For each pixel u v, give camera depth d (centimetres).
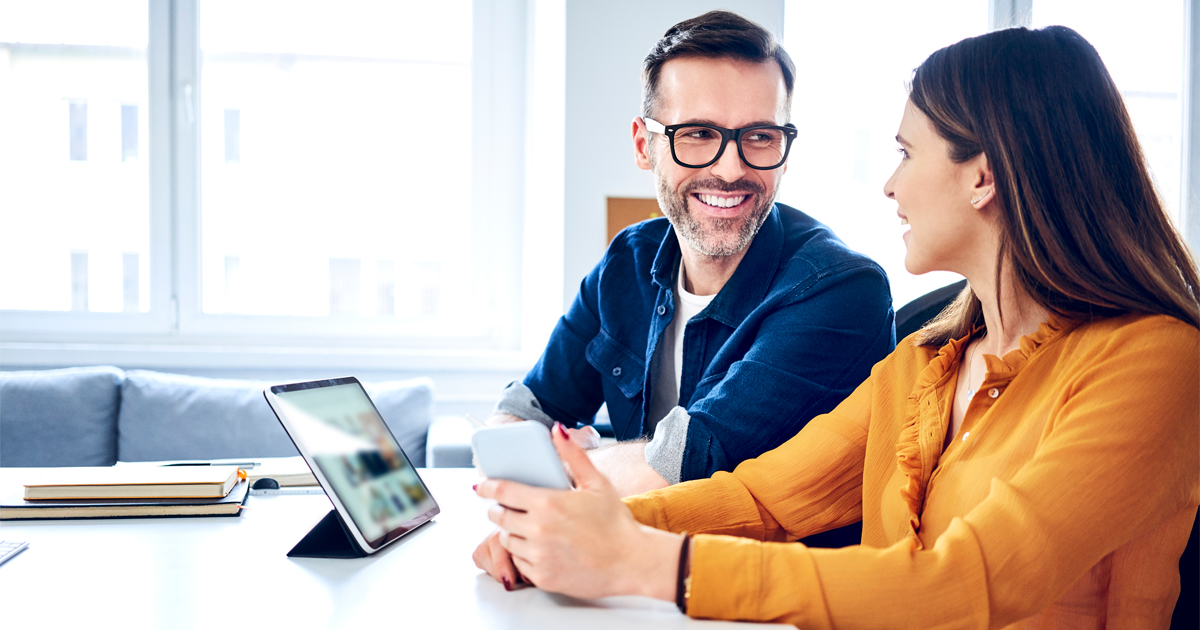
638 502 83
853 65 261
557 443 65
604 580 62
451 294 293
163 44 267
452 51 289
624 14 235
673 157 121
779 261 126
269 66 277
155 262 270
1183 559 77
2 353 251
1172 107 244
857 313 111
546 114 260
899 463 83
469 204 293
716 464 101
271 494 103
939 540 65
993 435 78
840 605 61
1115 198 75
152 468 102
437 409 270
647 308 141
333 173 283
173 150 271
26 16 262
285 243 281
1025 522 63
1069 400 70
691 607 61
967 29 265
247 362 262
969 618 61
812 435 95
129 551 77
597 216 234
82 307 268
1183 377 68
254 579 69
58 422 218
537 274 270
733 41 118
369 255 287
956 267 87
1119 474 65
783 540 91
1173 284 74
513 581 67
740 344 119
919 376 91
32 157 264
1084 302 76
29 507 88
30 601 63
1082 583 75
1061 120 75
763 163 121
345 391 90
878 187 263
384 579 69
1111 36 250
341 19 282
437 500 100
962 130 80
